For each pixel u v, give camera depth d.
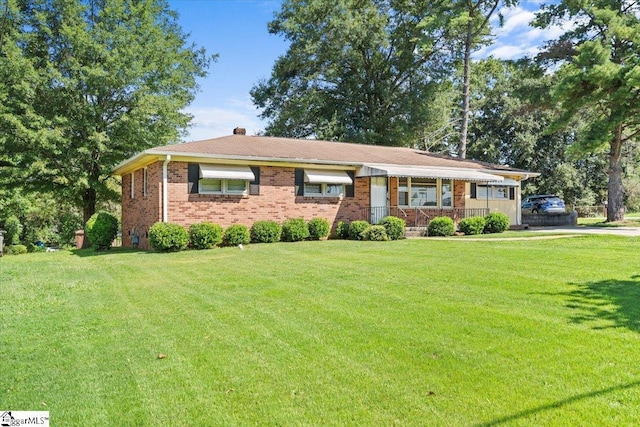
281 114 42.31
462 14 31.77
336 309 7.75
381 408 4.27
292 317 7.35
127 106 28.09
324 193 21.97
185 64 31.14
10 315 7.85
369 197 23.11
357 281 10.10
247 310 7.87
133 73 26.64
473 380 4.79
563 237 18.20
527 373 4.90
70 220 36.84
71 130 26.36
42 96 26.12
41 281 11.34
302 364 5.37
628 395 4.31
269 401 4.48
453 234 22.16
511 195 27.44
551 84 29.81
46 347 6.16
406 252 14.97
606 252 12.95
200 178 18.95
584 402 4.21
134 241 22.86
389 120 42.31
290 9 41.78
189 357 5.70
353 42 40.19
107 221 20.88
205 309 8.03
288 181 21.00
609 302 7.56
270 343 6.13
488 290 8.77
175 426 4.07
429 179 24.64
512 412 4.09
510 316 6.98
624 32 23.39
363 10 40.59
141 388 4.84
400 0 39.88
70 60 26.05
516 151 46.16
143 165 21.38
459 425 3.92
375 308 7.75
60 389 4.87
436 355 5.51
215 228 18.42
